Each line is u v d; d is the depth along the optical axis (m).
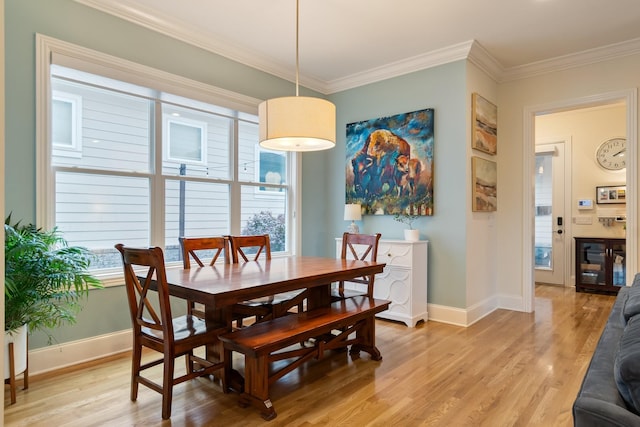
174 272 2.52
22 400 2.22
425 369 2.68
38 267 2.16
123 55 3.03
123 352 3.01
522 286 4.34
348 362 2.81
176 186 3.55
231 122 4.03
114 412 2.09
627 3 3.00
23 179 2.55
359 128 4.60
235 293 1.95
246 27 3.42
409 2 3.00
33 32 2.58
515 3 3.01
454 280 3.85
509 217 4.43
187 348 2.07
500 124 4.48
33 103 2.59
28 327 2.41
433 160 3.99
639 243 3.64
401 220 4.25
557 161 5.92
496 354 2.96
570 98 4.04
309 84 4.70
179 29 3.35
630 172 3.69
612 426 0.90
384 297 3.93
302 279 2.32
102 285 2.84
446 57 3.87
